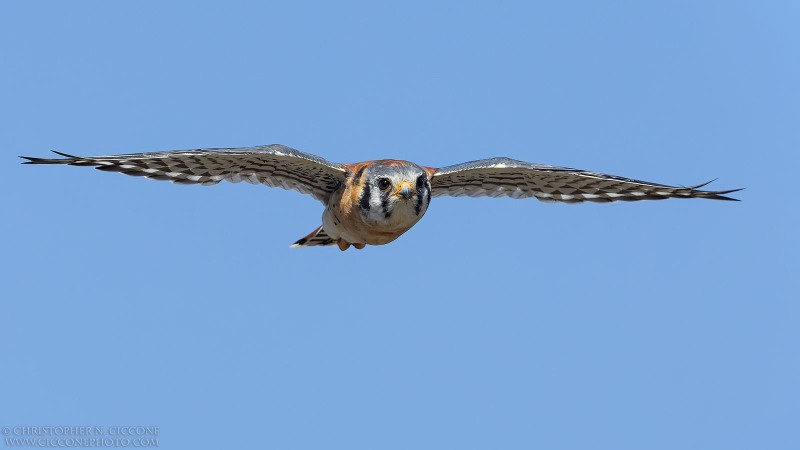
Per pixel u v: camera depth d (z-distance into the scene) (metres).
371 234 15.34
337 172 15.09
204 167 14.80
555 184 16.25
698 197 16.17
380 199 14.79
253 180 15.21
